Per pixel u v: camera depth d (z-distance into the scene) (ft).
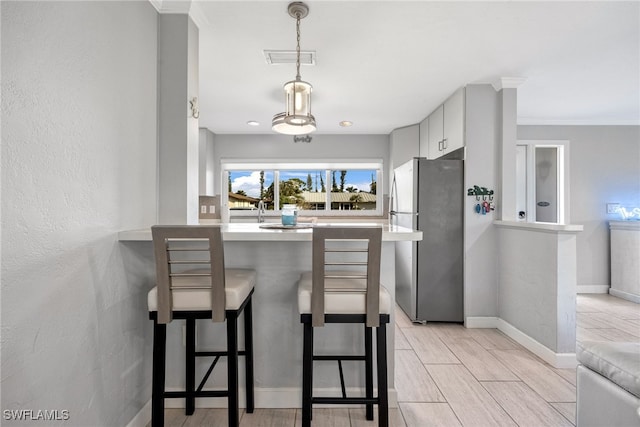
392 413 5.96
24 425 3.47
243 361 6.25
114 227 4.94
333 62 8.87
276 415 5.94
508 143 10.26
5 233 3.23
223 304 4.72
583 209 14.97
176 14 6.35
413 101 12.03
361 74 9.68
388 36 7.56
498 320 10.48
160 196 6.30
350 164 17.22
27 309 3.48
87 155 4.34
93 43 4.44
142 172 5.73
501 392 6.67
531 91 11.19
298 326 6.25
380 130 16.33
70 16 4.02
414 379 7.21
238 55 8.46
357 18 6.85
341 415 5.94
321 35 7.52
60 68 3.87
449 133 11.60
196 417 5.85
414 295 10.98
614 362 4.20
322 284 4.71
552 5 6.42
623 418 4.02
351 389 6.24
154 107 6.15
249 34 7.45
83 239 4.28
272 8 6.52
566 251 7.79
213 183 16.99
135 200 5.51
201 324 6.25
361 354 6.27
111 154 4.86
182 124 6.32
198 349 6.24
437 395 6.57
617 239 14.38
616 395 4.13
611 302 13.42
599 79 10.18
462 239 10.84
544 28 7.24
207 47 8.03
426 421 5.73
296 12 6.56
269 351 6.25
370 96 11.52
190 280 4.96
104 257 4.70
